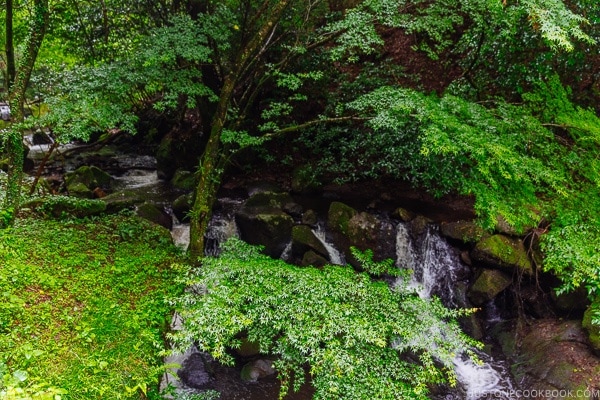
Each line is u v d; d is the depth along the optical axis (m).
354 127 10.41
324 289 4.59
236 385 5.59
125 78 6.66
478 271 7.21
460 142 4.61
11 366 3.36
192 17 8.80
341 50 7.09
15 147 6.30
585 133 5.30
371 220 8.19
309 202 9.84
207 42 7.66
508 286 7.00
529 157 5.14
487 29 7.75
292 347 4.32
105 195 9.86
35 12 6.18
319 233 8.57
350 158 10.61
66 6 8.84
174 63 7.68
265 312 4.30
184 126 12.34
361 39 6.92
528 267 6.80
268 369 5.80
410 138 7.93
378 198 9.77
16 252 5.43
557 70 8.56
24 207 7.20
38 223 6.75
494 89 9.05
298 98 8.17
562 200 5.56
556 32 4.00
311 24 8.99
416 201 9.48
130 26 9.75
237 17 8.45
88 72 6.56
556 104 5.68
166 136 12.55
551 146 5.37
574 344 5.75
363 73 10.45
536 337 6.27
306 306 4.35
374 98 6.26
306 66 10.37
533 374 5.74
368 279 4.94
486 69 9.36
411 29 7.30
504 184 5.13
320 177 10.65
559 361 5.60
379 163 9.41
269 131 11.12
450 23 7.68
